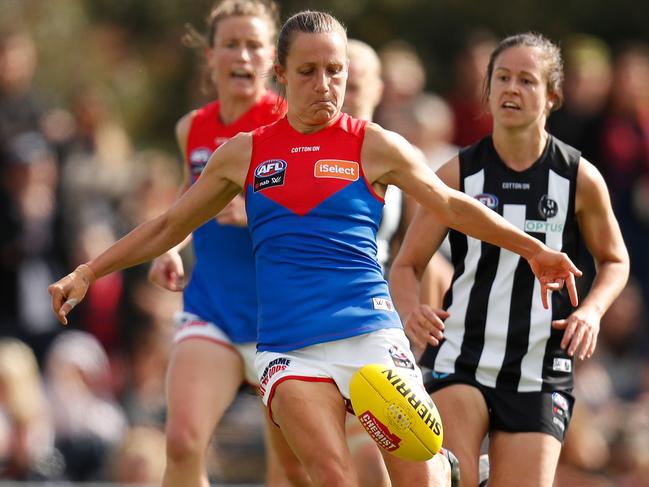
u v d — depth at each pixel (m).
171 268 24.77
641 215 43.34
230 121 24.92
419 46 54.00
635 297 41.34
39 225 40.31
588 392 38.53
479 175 21.69
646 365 40.47
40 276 40.28
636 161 43.56
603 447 35.38
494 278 21.30
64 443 36.12
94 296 40.56
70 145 42.00
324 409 18.02
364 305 18.44
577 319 20.55
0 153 40.00
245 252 24.05
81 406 36.91
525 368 21.17
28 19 54.66
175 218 19.22
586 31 53.81
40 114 41.09
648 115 44.16
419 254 21.75
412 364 18.52
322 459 17.64
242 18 24.66
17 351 35.66
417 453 17.89
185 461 22.61
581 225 21.77
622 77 43.88
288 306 18.45
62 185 41.22
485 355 21.20
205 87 27.11
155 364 40.28
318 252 18.44
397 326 18.66
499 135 21.59
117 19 56.47
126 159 44.97
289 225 18.55
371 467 25.20
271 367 18.45
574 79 44.50
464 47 51.53
